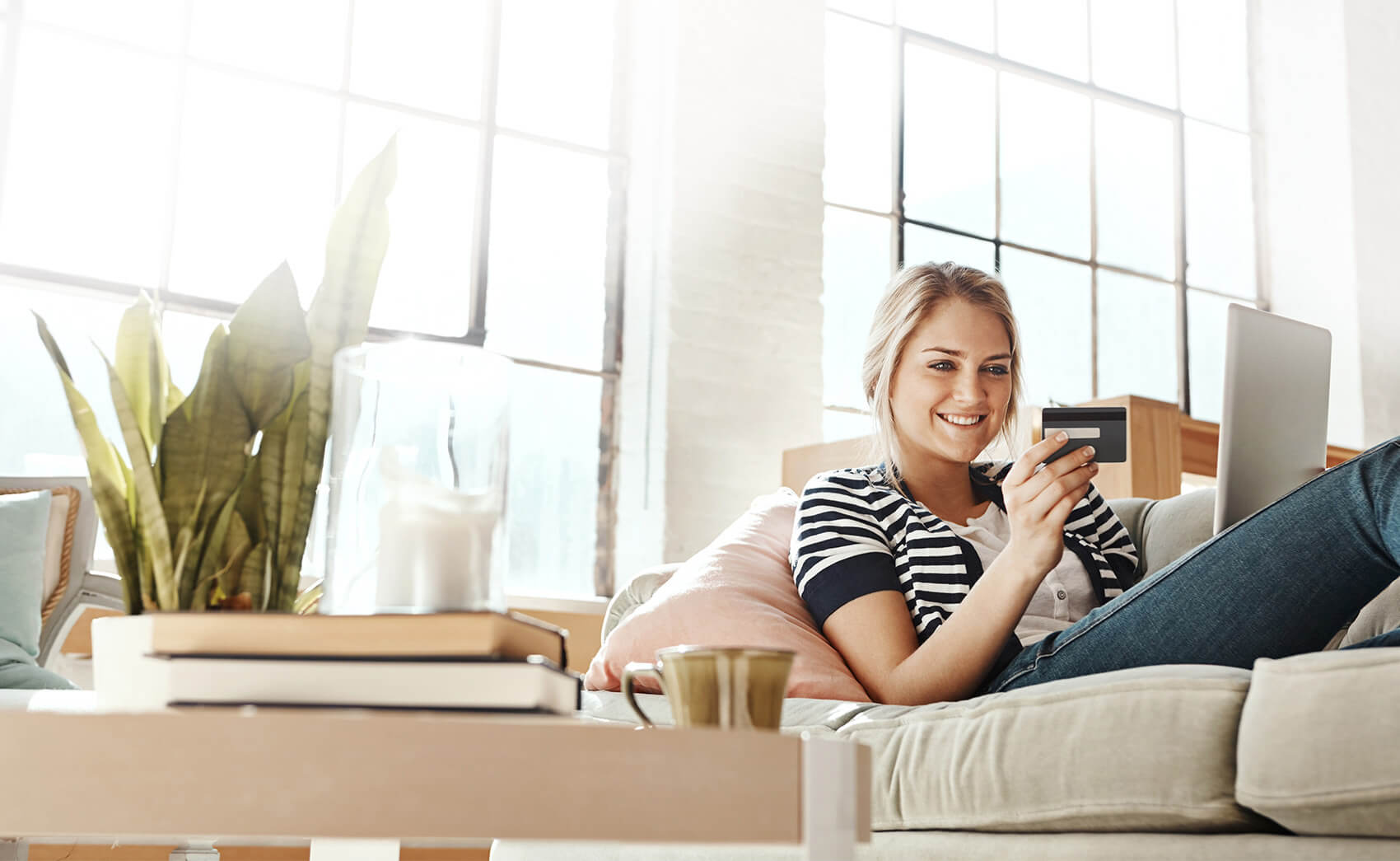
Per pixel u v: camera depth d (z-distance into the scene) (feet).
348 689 2.07
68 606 6.73
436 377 2.50
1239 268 16.03
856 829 1.91
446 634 2.08
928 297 5.52
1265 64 16.58
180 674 2.08
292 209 10.44
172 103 10.05
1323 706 2.68
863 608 4.72
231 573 2.91
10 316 9.21
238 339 3.03
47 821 1.80
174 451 2.93
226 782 1.81
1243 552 4.06
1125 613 4.23
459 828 1.81
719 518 11.30
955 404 5.37
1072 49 15.12
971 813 3.25
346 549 2.41
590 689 5.12
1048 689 3.26
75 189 9.61
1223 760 2.87
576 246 11.76
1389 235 15.84
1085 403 8.80
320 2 10.82
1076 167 14.89
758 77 12.27
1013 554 4.31
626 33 12.34
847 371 12.83
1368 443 15.16
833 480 5.35
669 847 3.98
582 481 11.44
